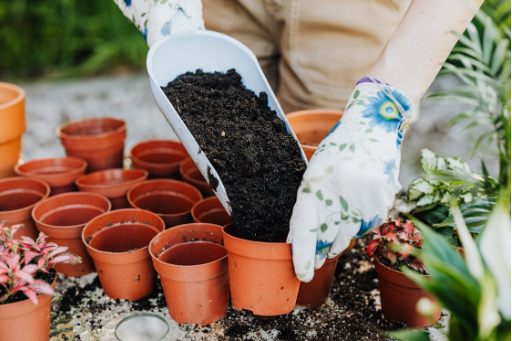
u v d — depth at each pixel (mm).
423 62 1076
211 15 1759
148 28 1374
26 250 1221
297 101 1812
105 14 3496
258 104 1350
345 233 1046
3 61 3451
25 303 1163
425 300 812
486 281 749
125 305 1427
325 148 1055
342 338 1309
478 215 1247
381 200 992
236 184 1161
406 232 1312
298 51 1684
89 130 2111
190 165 1916
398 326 1363
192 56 1399
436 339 1316
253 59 1367
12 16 3477
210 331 1321
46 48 3518
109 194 1708
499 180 1215
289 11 1604
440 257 867
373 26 1580
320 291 1400
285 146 1224
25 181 1720
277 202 1143
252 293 1187
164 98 1170
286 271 1146
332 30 1616
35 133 2600
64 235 1466
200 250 1397
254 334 1317
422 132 2684
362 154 1013
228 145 1201
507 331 813
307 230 1042
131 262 1372
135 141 2559
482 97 1271
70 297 1459
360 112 1084
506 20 1305
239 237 1209
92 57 3570
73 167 1895
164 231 1373
